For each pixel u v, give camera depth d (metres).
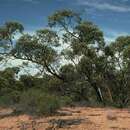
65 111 23.70
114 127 17.38
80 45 36.59
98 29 37.41
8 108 26.69
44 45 37.16
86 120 19.25
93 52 37.09
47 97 23.00
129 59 37.66
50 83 38.94
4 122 20.36
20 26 37.38
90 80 37.75
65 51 37.09
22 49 37.06
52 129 17.70
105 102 35.59
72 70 38.25
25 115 22.02
